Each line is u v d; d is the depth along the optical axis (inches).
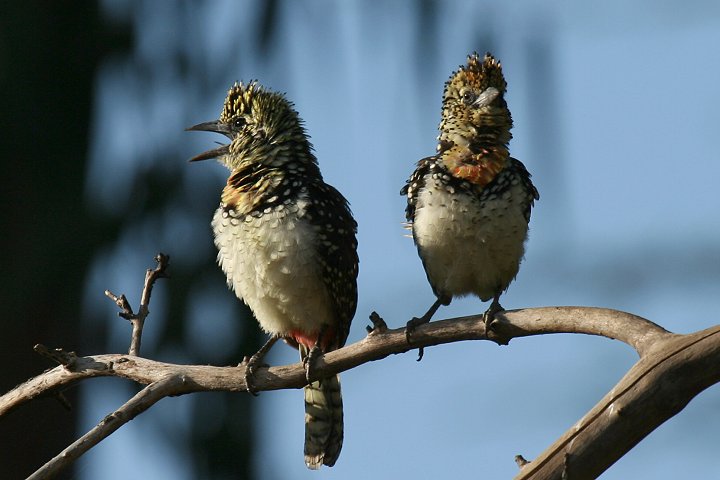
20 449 602.2
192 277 560.7
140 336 398.9
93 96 580.7
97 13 580.1
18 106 571.2
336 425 474.0
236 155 472.4
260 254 442.6
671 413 295.7
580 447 297.7
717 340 294.7
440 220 419.5
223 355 558.9
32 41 574.6
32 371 573.0
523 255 430.6
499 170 421.7
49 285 560.4
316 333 460.8
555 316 332.8
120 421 357.1
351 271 457.4
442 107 444.1
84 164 577.6
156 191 566.9
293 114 474.0
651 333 307.3
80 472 611.5
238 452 569.9
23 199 569.6
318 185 454.9
